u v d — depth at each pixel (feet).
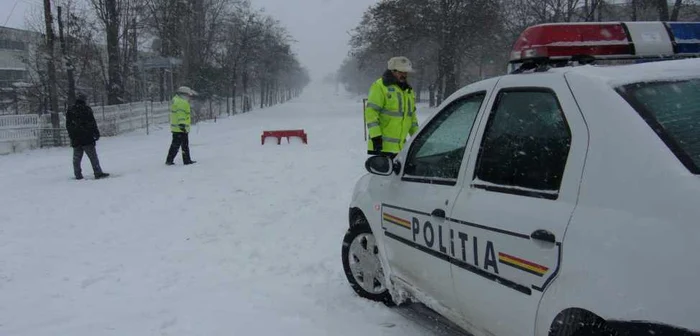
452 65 130.82
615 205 7.41
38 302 16.10
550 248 8.14
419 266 12.00
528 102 9.65
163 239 22.98
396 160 13.47
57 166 48.16
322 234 22.70
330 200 29.32
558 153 8.65
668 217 6.75
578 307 7.53
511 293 8.97
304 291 16.29
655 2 78.28
